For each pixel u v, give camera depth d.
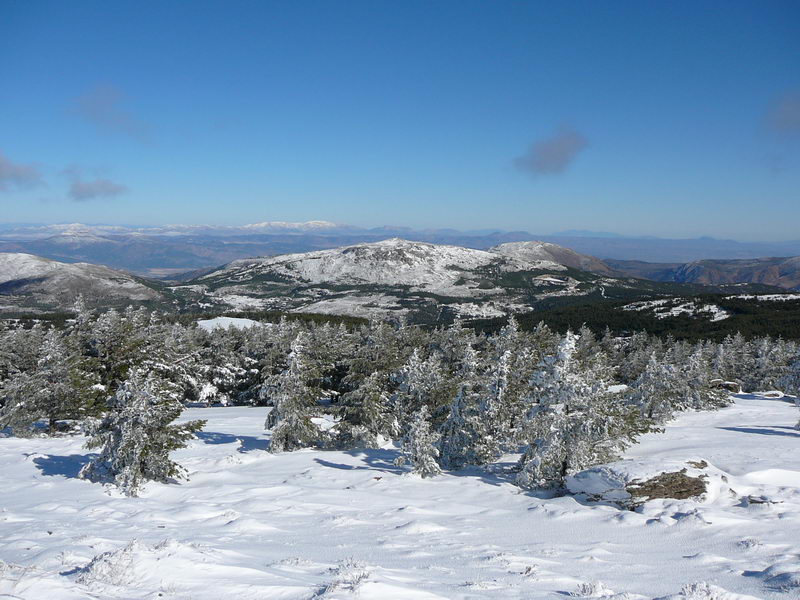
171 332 66.81
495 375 26.42
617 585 10.66
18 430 36.41
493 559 12.25
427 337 51.22
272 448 30.14
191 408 61.25
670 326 158.38
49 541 12.95
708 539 14.40
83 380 39.25
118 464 22.42
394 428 32.31
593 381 22.20
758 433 33.50
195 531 15.18
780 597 9.71
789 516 16.16
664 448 27.94
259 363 62.97
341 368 44.97
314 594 8.32
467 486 22.52
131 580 8.95
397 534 15.45
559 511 17.80
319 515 17.98
